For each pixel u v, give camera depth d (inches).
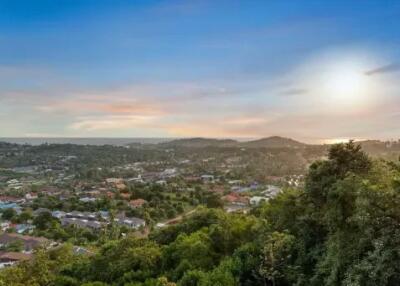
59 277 1064.2
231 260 896.9
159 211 3314.5
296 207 937.5
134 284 943.0
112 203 3823.8
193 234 1179.9
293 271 791.7
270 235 872.9
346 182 711.1
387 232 573.0
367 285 586.9
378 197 602.2
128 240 1263.5
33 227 3043.8
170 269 1047.6
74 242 2493.8
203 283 798.5
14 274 761.6
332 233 751.7
